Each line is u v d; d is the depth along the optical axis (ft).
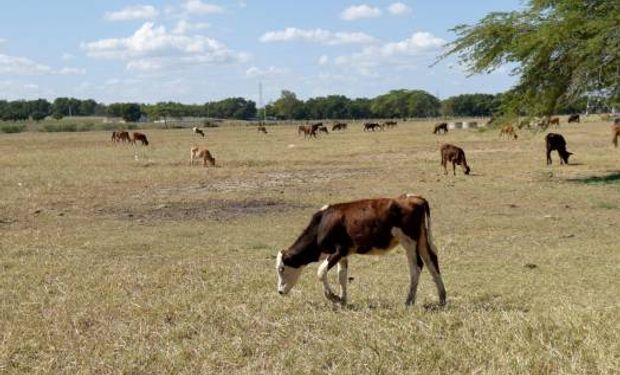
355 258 41.47
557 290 32.45
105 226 55.06
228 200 68.90
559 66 74.79
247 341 23.35
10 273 36.78
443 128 215.51
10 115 546.67
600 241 45.16
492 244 44.73
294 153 136.77
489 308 28.60
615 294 31.40
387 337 22.70
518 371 19.24
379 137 201.05
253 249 45.03
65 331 25.36
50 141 213.05
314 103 606.55
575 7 71.10
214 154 138.62
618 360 19.42
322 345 22.38
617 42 67.41
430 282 34.68
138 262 40.45
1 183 85.56
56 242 47.67
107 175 94.43
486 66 77.46
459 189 72.74
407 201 28.37
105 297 30.96
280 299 29.96
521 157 110.83
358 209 28.60
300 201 67.31
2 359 22.12
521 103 78.28
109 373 20.81
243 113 625.82
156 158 130.31
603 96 74.90
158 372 20.99
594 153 113.60
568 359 19.84
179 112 567.59
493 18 77.25
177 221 57.31
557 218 54.29
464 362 20.18
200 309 27.91
